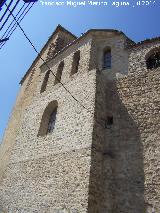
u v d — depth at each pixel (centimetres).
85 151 820
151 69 984
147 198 729
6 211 1012
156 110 870
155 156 785
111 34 1229
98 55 1207
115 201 768
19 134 1291
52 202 812
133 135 871
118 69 1095
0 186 1162
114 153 866
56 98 1176
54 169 895
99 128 895
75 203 731
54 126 1058
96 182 767
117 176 812
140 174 780
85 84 1036
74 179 788
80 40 1305
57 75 1329
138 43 1117
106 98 1021
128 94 977
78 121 941
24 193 972
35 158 1041
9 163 1208
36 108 1299
